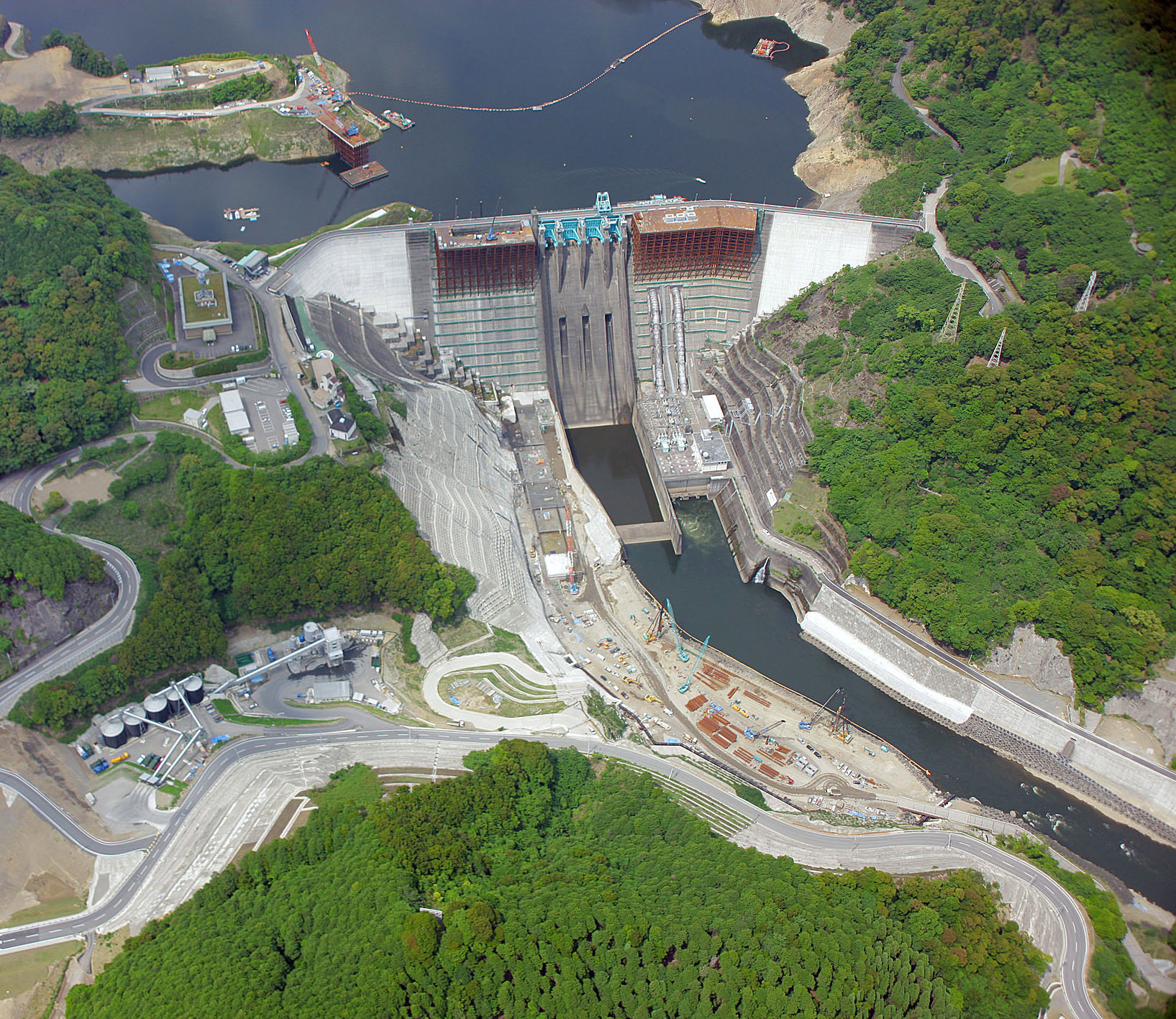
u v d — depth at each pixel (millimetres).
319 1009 158500
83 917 186625
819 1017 170500
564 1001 166625
